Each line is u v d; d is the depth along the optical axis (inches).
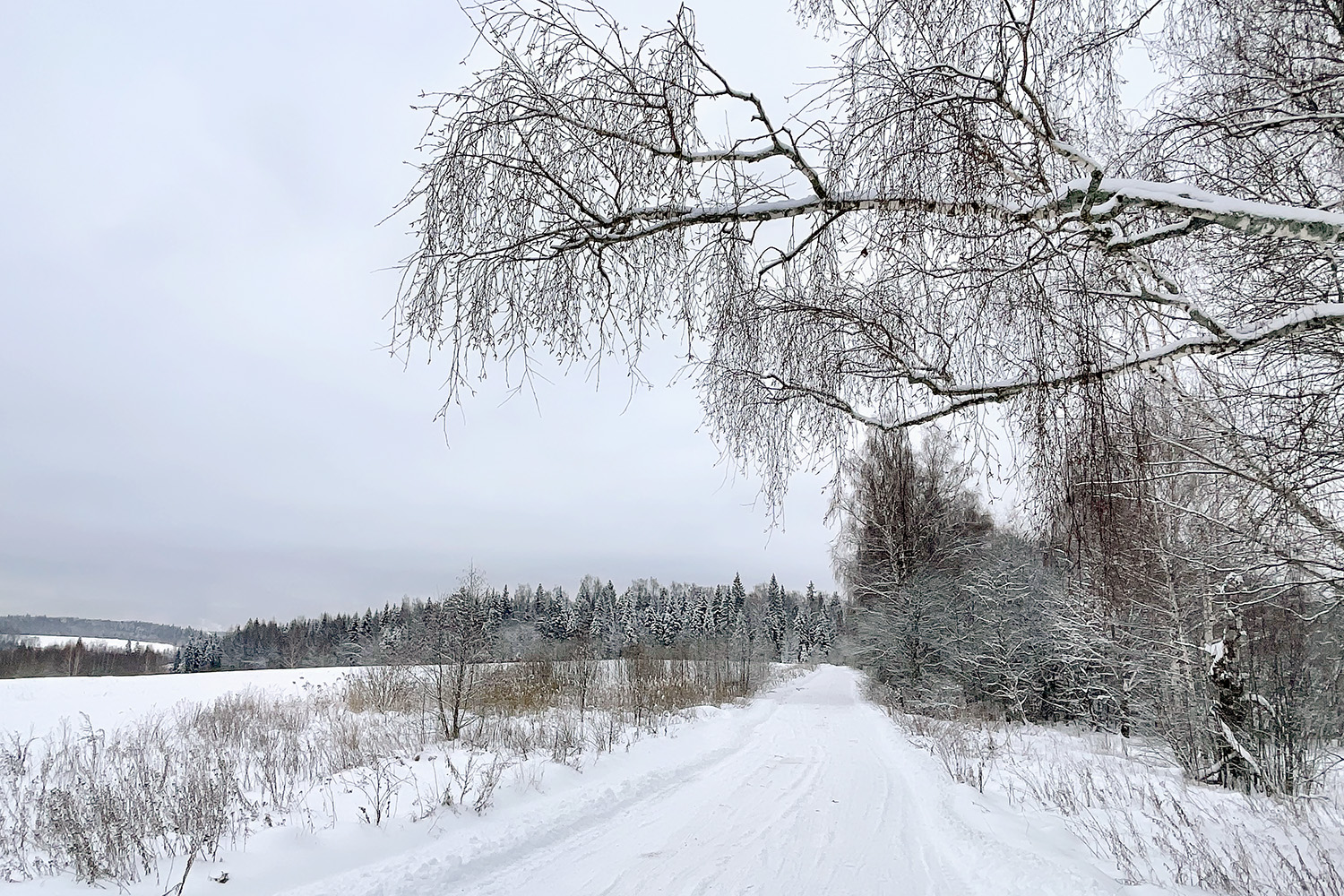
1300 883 193.3
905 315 146.7
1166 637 398.3
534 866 235.8
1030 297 117.6
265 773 318.7
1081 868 213.8
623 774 379.2
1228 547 213.2
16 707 670.5
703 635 1379.2
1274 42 150.4
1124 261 130.8
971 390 141.0
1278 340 133.0
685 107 126.6
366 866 223.5
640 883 219.0
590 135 127.2
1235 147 153.6
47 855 227.0
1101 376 116.6
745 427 159.2
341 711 592.4
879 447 161.5
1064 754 466.3
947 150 117.1
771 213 133.6
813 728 647.8
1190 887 205.5
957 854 247.4
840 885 217.6
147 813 248.2
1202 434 174.7
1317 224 105.3
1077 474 117.0
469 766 311.7
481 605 515.8
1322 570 186.4
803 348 152.3
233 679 1008.2
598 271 139.1
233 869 210.1
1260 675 334.6
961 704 725.3
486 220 126.3
